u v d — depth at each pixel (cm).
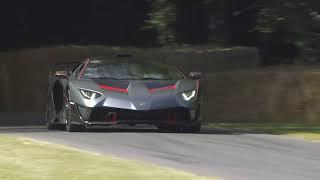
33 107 7619
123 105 4197
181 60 7712
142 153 3525
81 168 2981
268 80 6362
